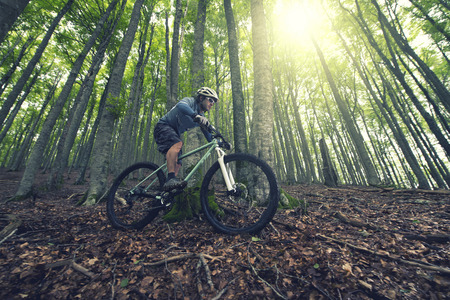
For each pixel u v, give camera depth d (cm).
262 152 341
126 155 1341
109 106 543
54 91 1670
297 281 130
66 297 120
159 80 1620
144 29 1224
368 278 129
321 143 1105
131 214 306
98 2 891
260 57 395
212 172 233
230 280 135
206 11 815
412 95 791
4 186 951
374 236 197
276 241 187
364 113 2098
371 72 1533
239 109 621
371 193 633
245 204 313
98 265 156
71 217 290
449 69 1261
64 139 847
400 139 1009
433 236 179
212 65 1499
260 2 435
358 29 1226
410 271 135
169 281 137
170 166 218
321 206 349
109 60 1131
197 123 225
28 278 135
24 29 927
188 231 222
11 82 1428
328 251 163
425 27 991
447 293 113
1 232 205
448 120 1441
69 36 1011
